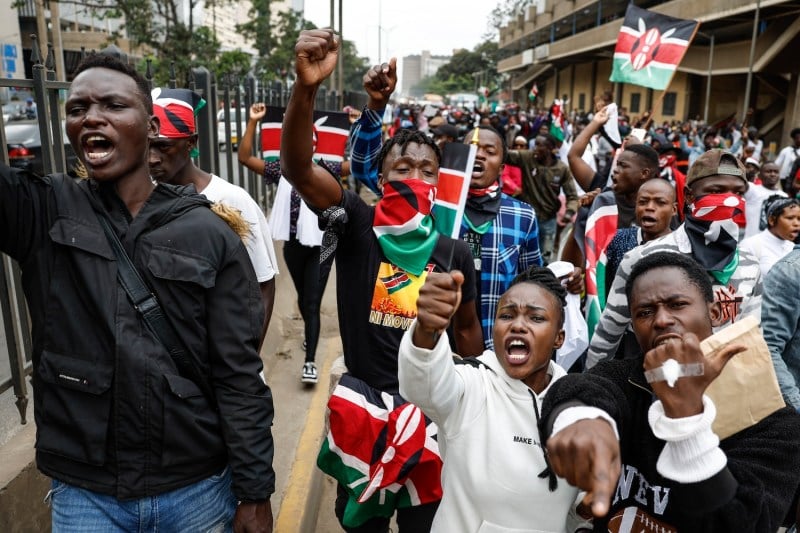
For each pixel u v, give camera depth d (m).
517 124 20.91
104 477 2.04
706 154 3.48
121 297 2.03
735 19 29.94
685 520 1.83
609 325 3.39
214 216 2.19
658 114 45.19
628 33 7.36
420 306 1.86
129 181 2.12
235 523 2.21
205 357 2.14
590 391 1.72
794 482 1.85
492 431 2.09
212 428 2.16
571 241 4.74
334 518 4.16
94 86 2.05
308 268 5.32
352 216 2.77
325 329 6.89
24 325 3.40
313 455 4.31
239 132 6.81
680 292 1.99
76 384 2.00
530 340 2.10
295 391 5.26
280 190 5.30
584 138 6.07
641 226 3.91
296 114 2.48
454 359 2.29
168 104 3.15
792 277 3.37
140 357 2.01
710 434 1.58
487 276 3.70
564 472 1.44
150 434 2.04
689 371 1.55
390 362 2.73
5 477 2.74
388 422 2.66
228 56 28.11
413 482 2.68
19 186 2.05
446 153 2.63
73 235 2.02
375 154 3.33
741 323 1.93
